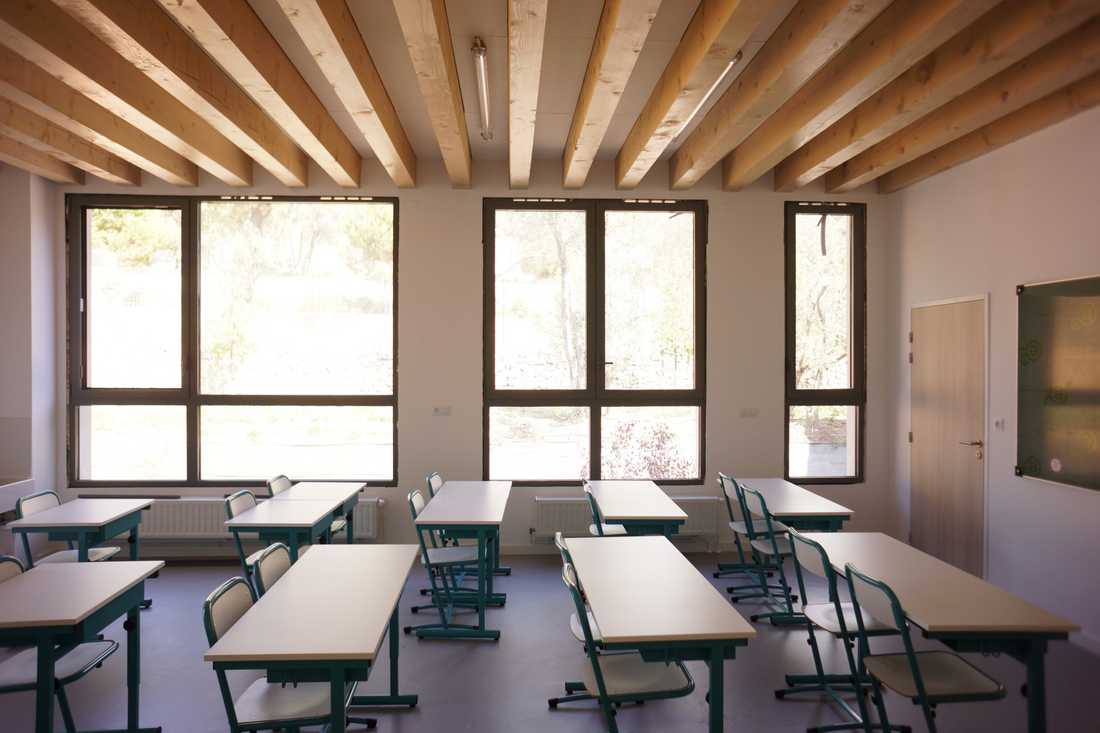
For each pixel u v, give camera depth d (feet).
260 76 11.20
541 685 11.28
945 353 17.02
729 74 13.16
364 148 18.07
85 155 16.10
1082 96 12.26
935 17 9.25
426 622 13.93
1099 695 10.94
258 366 19.19
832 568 9.68
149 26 10.34
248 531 13.07
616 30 9.75
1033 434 14.11
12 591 8.97
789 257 19.56
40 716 8.05
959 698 8.22
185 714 10.32
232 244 19.16
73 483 18.58
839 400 19.61
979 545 15.78
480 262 19.07
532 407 19.40
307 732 9.82
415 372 19.03
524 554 19.15
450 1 10.50
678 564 10.08
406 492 18.99
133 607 9.61
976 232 15.89
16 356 17.65
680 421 19.60
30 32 9.88
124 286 18.92
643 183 19.21
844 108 12.45
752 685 11.34
